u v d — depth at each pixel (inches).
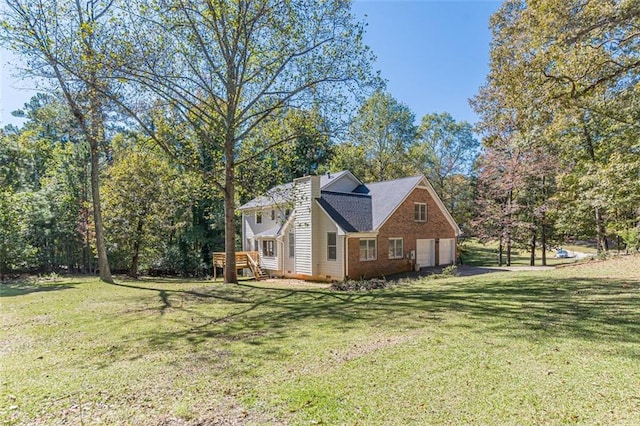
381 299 396.2
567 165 816.3
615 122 611.5
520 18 404.8
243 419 131.3
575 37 347.3
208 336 256.8
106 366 195.3
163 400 149.5
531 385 150.9
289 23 484.1
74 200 965.8
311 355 203.6
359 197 839.7
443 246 910.4
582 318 256.7
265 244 905.5
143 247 858.1
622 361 173.2
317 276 753.0
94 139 586.6
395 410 134.2
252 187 561.0
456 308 319.0
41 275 832.9
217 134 500.7
